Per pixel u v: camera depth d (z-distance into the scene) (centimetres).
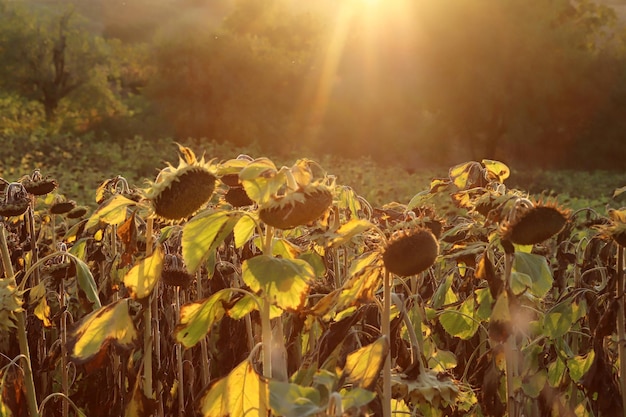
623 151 3969
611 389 254
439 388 211
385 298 195
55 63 4841
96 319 196
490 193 239
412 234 189
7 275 240
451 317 294
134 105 5084
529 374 280
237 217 187
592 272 316
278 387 171
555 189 3098
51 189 304
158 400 277
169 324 311
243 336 326
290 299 177
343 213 324
